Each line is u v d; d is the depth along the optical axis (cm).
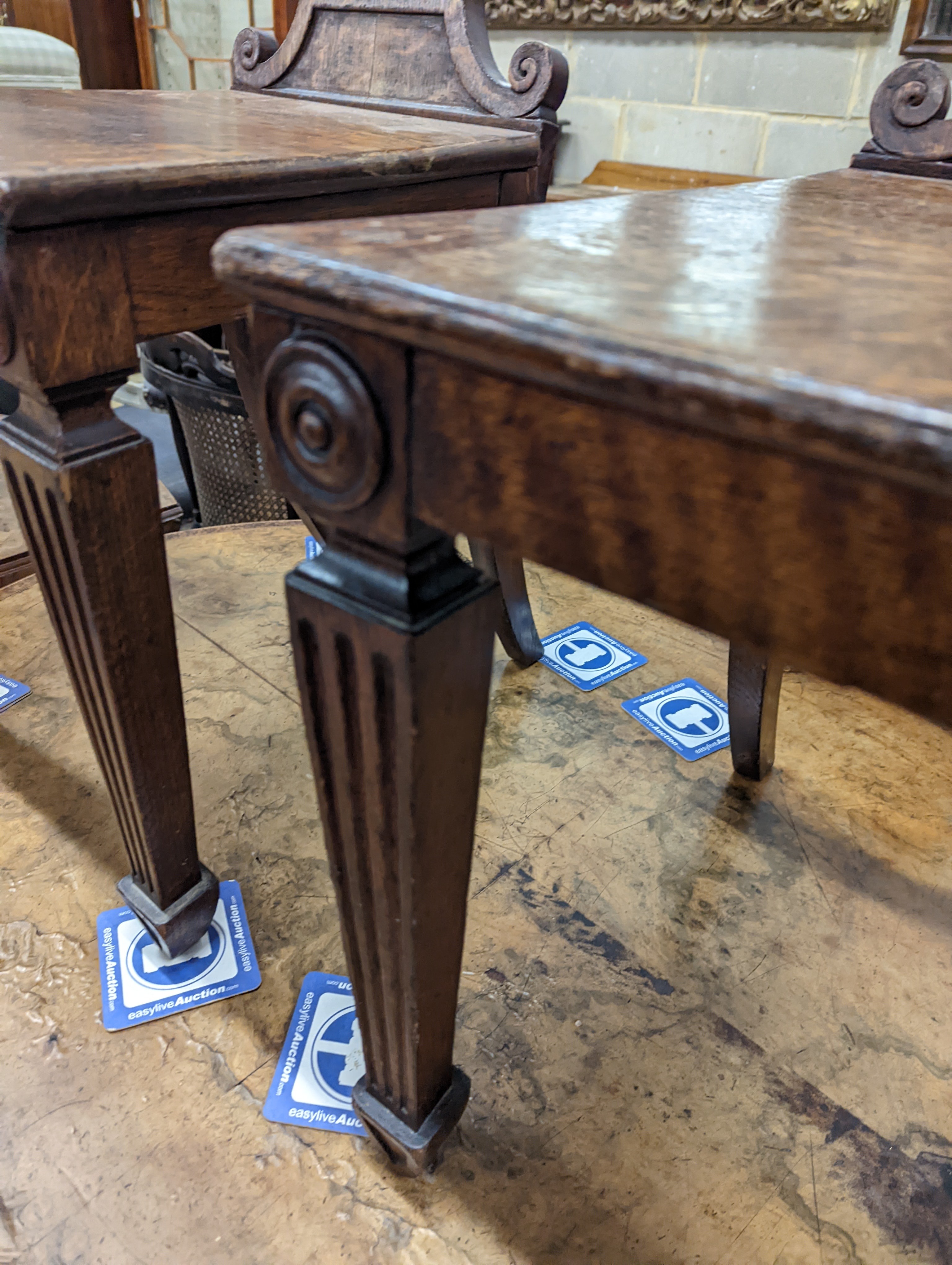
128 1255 63
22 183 49
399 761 44
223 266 37
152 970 83
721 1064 77
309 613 43
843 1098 74
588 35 197
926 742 116
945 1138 71
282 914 90
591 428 31
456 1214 66
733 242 44
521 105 101
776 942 88
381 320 32
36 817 100
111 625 64
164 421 305
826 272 39
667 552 32
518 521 35
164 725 71
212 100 108
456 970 57
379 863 49
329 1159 69
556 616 140
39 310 54
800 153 178
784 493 28
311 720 48
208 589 142
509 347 29
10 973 83
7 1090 73
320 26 120
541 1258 64
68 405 58
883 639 28
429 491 37
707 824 102
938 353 28
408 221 42
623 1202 67
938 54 155
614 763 111
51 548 62
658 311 31
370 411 36
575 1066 76
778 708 121
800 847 99
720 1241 65
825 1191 68
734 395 26
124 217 56
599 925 89
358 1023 63
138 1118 72
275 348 39
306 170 66
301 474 41
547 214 48
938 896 94
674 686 125
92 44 279
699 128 190
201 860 95
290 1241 64
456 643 43
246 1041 78
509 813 103
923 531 26
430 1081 62
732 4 171
